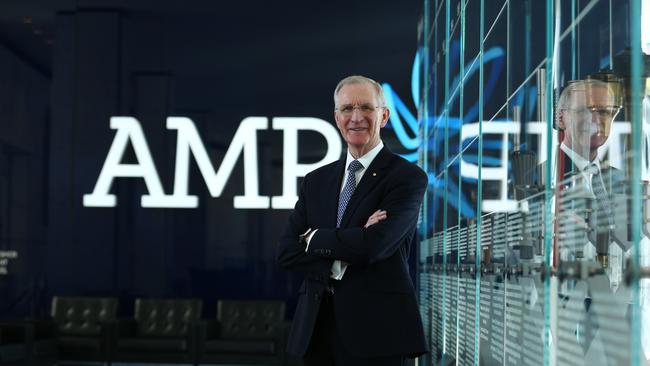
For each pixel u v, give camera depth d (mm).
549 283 2391
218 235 10375
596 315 1971
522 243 2707
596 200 1974
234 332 9781
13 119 10664
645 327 1767
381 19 10555
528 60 2648
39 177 10555
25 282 10453
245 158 10438
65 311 10023
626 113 1760
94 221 10445
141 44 10680
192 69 10625
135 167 10469
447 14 5355
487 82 3494
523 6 2725
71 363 9609
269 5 10664
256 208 10359
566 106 2211
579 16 2104
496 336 3191
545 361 2426
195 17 10688
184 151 10469
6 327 8727
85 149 10539
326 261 2627
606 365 1886
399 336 2564
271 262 10297
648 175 1745
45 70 10680
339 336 2615
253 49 10633
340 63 10570
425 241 7059
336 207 2781
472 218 3887
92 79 10633
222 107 10562
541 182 2473
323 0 10664
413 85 10461
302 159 10453
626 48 1763
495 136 3234
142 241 10414
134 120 10555
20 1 10750
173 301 9969
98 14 10695
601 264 1931
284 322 9484
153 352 9523
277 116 10539
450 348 4809
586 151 2053
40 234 10500
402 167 2738
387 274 2623
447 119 5223
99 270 10414
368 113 2738
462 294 4250
